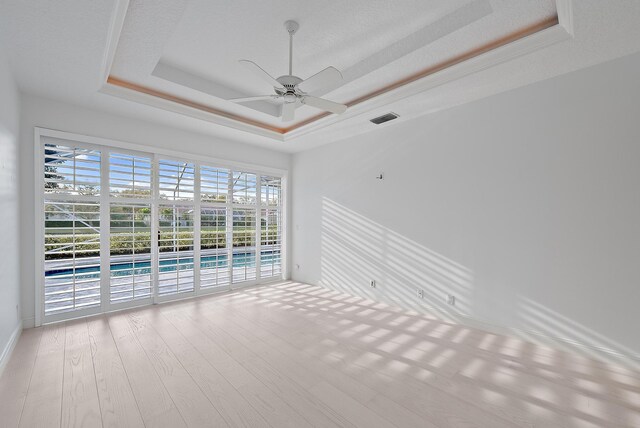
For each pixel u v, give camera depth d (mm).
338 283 4562
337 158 4598
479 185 3090
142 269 3729
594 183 2441
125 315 3398
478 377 2172
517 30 2213
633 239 2279
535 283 2738
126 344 2656
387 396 1940
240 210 4742
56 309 3113
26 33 2035
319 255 4883
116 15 1903
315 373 2217
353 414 1763
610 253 2375
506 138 2908
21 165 2895
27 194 2936
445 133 3354
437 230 3420
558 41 2111
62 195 3154
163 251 3877
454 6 2123
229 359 2418
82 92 2898
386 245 3930
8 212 2428
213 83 3268
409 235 3682
